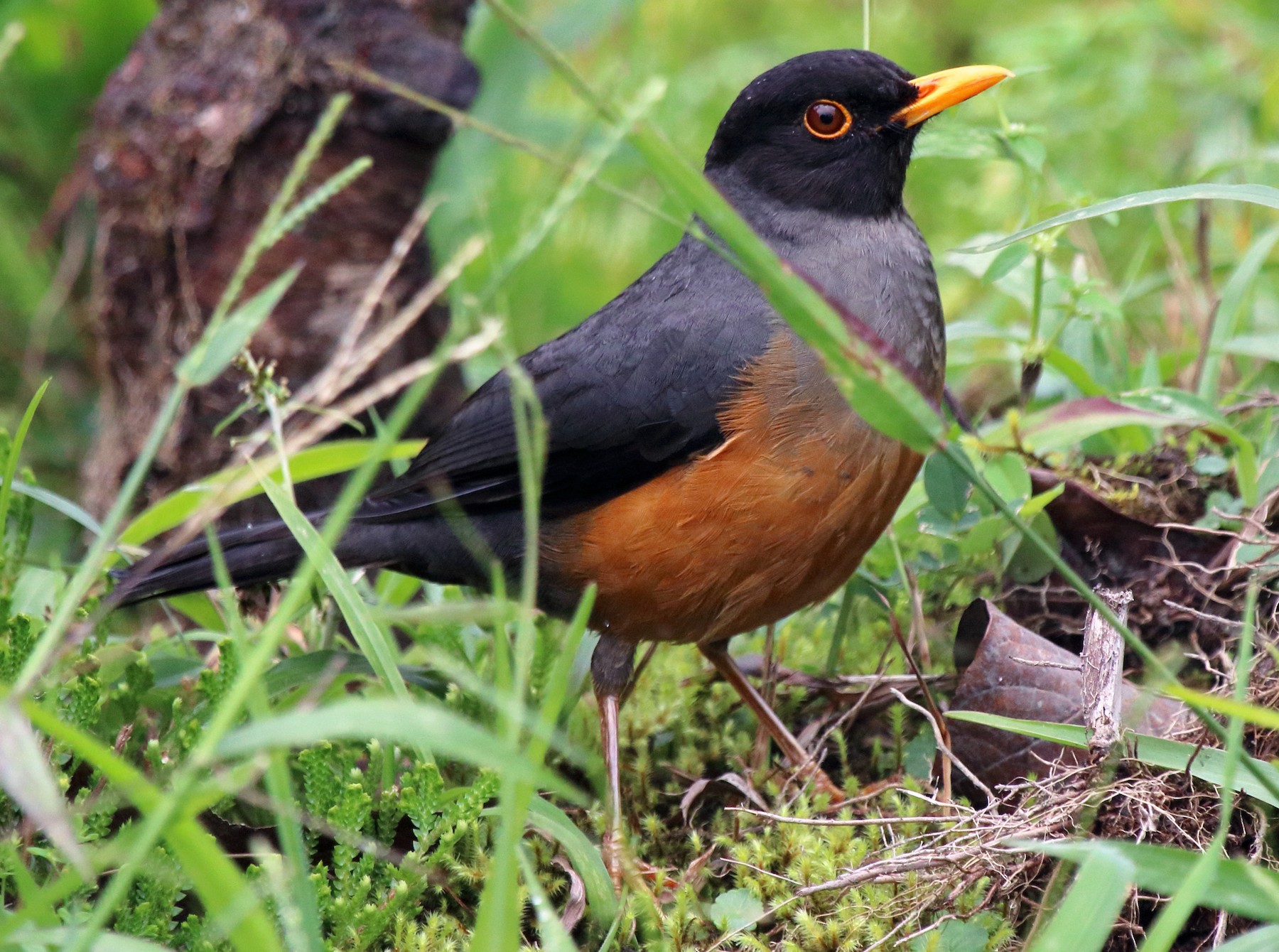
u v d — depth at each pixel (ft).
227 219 32.58
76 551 36.65
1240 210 37.63
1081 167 43.11
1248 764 15.61
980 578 28.66
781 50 53.93
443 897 21.93
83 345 43.01
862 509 23.90
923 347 26.40
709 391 24.17
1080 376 29.73
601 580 25.34
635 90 49.80
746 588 24.62
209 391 32.76
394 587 29.14
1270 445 28.02
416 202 33.78
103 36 43.88
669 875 23.76
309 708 14.38
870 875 19.43
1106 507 26.81
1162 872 14.44
